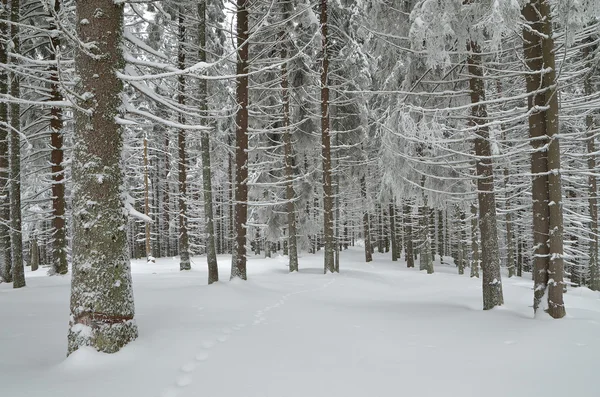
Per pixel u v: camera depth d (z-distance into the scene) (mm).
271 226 20047
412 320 6754
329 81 18719
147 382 3869
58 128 12023
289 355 4684
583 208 19438
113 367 4285
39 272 18891
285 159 16859
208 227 10828
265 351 4840
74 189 4840
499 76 7004
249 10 11117
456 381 3801
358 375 4004
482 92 7770
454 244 31812
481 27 6234
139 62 5246
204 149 11094
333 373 4070
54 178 12305
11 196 10484
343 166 21609
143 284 10898
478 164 7793
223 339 5371
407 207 28891
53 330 5902
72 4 9445
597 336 4934
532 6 6355
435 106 9812
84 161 4797
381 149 9781
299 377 3959
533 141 6383
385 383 3783
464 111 9477
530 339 5020
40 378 3980
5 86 10797
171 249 37312
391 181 11203
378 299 10180
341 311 7695
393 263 27641
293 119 17547
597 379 3701
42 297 8688
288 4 14398
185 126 5254
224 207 37875
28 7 13047
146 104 16891
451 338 5402
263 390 3635
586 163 16234
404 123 7438
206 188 10969
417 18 6527
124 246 4941
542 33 6281
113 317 4672
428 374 4012
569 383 3648
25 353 4828
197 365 4340
